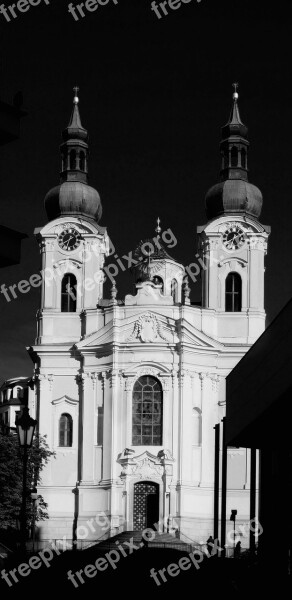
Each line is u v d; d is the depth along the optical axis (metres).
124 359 124.44
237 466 122.44
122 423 123.94
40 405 126.31
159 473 122.31
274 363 51.19
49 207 131.88
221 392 124.94
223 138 132.88
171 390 123.62
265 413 55.53
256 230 127.62
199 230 128.50
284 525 63.56
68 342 127.19
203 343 124.19
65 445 125.81
